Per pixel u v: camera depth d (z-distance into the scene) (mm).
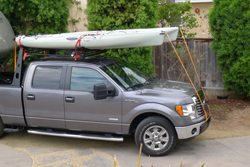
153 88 5992
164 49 9891
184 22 11914
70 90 5965
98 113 5812
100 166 5316
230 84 9266
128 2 8117
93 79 5922
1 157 5801
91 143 6543
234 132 7059
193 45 9828
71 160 5598
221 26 8969
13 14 8547
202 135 6875
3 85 6434
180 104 5445
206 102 6383
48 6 8211
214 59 9875
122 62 6863
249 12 8172
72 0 10773
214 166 5215
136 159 5609
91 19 8555
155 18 8617
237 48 8617
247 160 5457
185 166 5234
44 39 6242
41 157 5773
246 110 8625
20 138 6926
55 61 6246
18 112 6309
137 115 5605
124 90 5719
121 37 5852
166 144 5613
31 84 6207
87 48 6160
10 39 7617
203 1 13523
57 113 6047
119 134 6203
